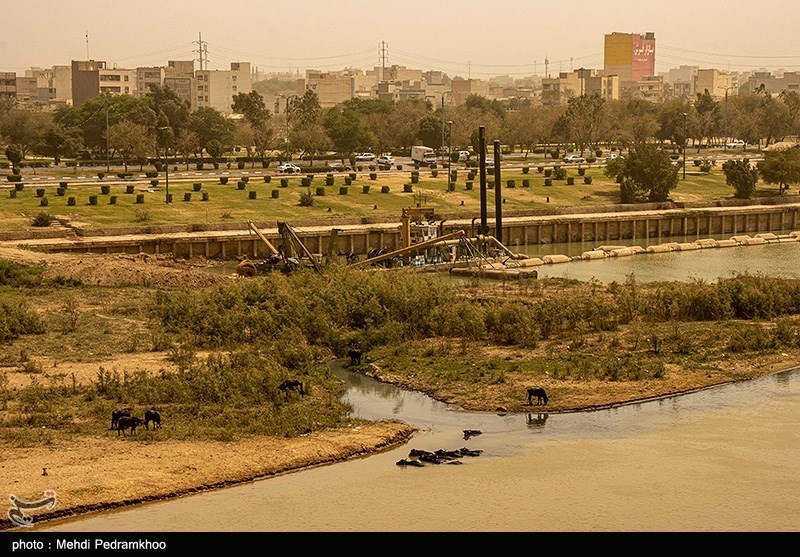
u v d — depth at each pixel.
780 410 52.12
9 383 54.00
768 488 41.72
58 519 37.84
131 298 78.81
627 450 46.00
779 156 157.88
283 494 40.56
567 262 110.69
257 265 96.62
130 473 41.12
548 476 42.69
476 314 67.75
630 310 72.56
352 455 44.88
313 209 128.75
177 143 189.88
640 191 149.25
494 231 123.19
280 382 53.94
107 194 129.75
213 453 43.78
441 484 41.72
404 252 100.19
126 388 52.06
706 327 69.62
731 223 142.62
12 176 145.75
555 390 54.84
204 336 65.56
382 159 172.38
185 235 111.19
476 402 53.00
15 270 86.00
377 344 65.62
